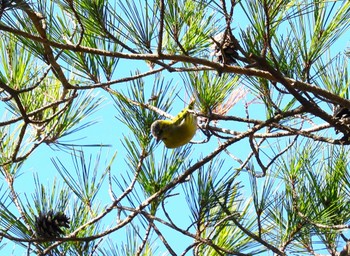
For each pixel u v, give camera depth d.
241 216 6.79
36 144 6.77
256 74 6.10
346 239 6.92
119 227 6.45
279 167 6.84
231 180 6.39
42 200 6.39
